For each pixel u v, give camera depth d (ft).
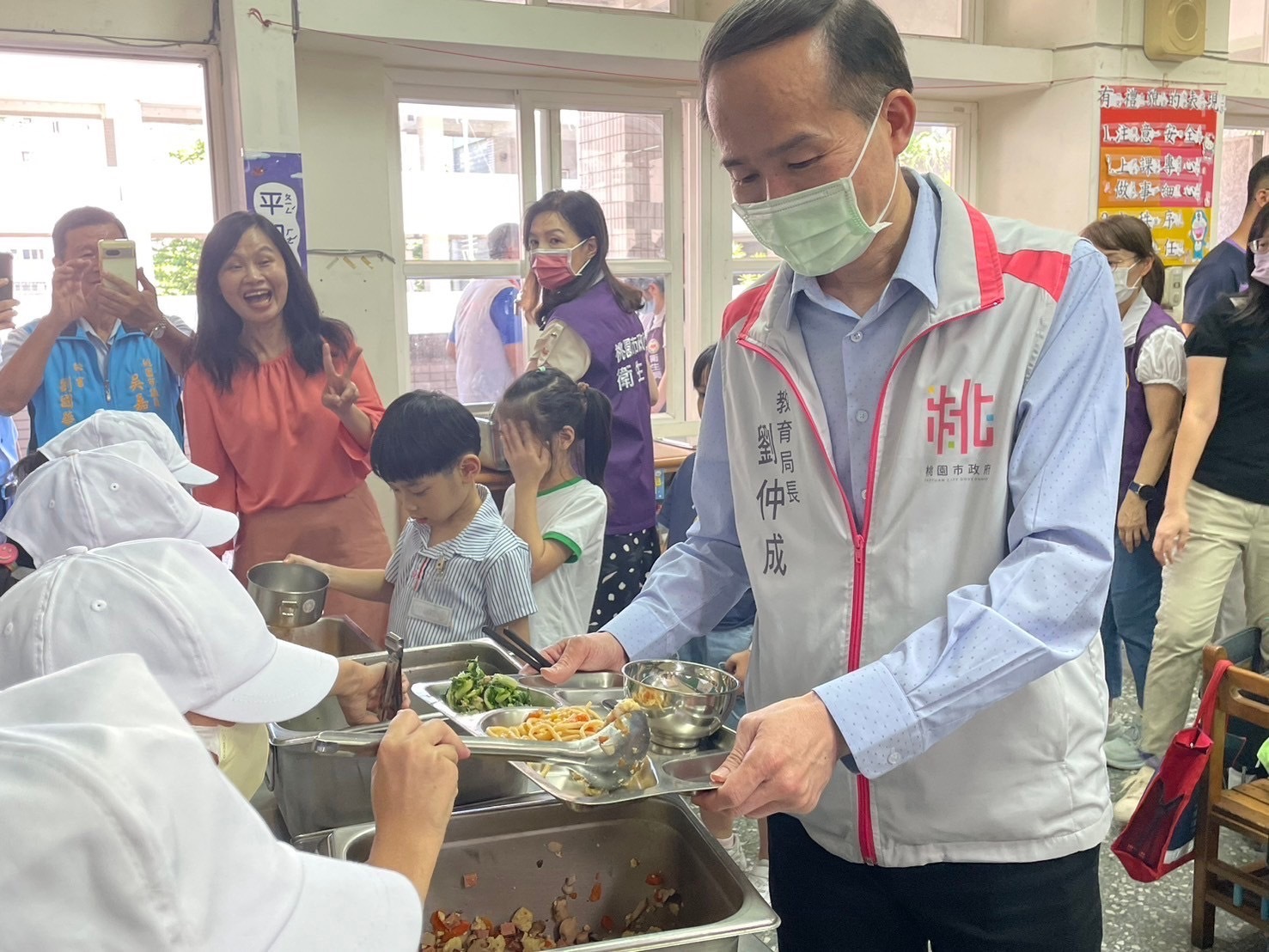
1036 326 3.52
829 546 3.86
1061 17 13.75
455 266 12.03
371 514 8.61
